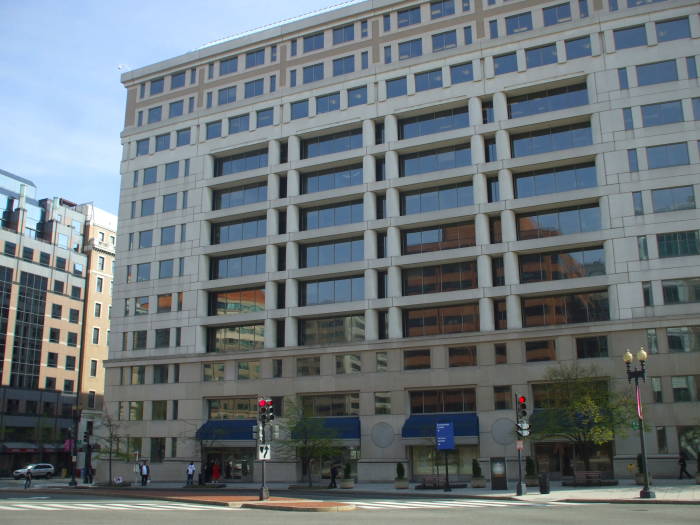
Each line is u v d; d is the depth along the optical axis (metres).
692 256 48.44
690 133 50.16
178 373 63.47
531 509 26.08
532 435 43.06
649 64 52.25
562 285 51.34
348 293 59.38
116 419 64.75
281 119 64.44
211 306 65.19
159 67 72.25
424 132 59.56
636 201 50.59
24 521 21.78
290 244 61.28
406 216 57.31
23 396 90.31
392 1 62.09
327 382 56.84
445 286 56.34
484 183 55.44
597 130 52.47
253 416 59.69
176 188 68.12
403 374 54.44
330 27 64.62
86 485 55.28
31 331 93.44
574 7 55.44
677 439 46.00
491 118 57.50
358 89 61.78
